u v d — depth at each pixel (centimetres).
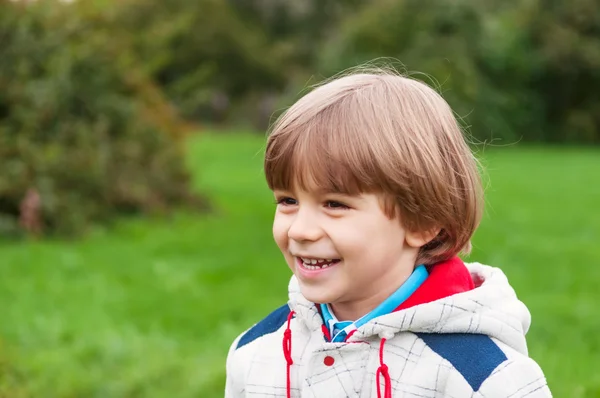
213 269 664
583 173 1588
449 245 169
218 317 529
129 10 1027
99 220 838
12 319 502
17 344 454
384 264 161
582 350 452
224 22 2789
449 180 163
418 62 2212
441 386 158
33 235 771
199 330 502
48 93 837
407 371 161
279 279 638
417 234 163
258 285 618
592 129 2486
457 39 2266
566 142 2509
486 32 2350
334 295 161
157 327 502
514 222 950
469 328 161
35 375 395
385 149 155
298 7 3138
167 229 830
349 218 157
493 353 158
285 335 177
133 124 916
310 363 167
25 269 645
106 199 853
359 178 154
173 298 571
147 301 561
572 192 1278
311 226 159
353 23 2433
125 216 878
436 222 163
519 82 2430
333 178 154
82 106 880
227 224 866
